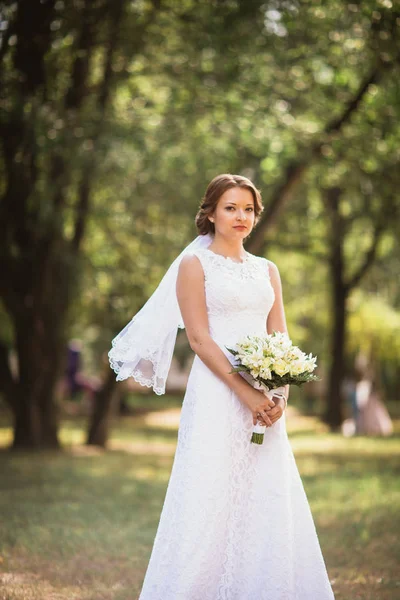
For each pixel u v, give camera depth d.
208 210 4.36
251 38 11.73
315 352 27.70
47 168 12.86
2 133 11.77
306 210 19.56
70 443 15.94
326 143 13.44
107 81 13.07
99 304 16.77
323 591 4.09
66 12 11.26
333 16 11.34
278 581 3.98
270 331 4.45
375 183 13.73
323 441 17.67
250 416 4.15
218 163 14.83
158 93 14.29
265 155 14.31
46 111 11.14
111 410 15.80
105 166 11.88
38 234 12.98
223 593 3.97
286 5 11.16
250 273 4.29
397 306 29.84
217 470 4.04
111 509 8.05
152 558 4.09
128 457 13.74
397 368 32.38
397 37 10.07
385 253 23.59
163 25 12.54
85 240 16.28
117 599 4.84
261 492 4.08
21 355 14.30
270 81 13.02
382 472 11.28
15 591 4.92
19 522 7.15
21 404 14.45
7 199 12.82
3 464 11.92
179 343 24.64
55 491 9.23
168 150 14.05
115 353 4.54
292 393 33.09
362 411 20.16
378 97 12.96
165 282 4.50
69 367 26.94
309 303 26.20
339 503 8.41
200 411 4.11
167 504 4.12
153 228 15.27
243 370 4.03
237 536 4.04
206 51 12.69
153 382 4.56
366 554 6.05
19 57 11.55
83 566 5.68
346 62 12.42
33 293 13.97
